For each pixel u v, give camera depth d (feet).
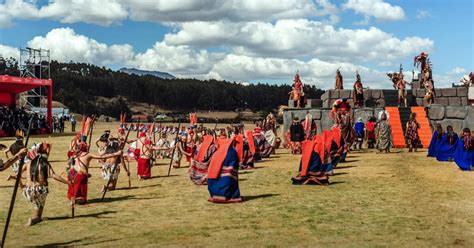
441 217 33.71
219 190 40.14
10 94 160.35
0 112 141.38
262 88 497.05
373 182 50.39
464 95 120.16
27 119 151.02
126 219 34.37
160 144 83.35
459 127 95.61
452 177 53.47
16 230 31.50
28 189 33.27
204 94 483.92
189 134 72.84
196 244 27.58
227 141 41.06
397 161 69.72
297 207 37.76
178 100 497.05
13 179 55.31
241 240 28.35
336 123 83.66
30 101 200.34
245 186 49.34
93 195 44.80
